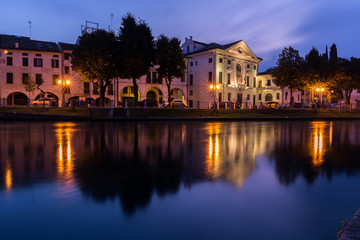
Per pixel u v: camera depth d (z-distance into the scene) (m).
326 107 46.38
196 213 3.58
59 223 3.24
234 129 16.95
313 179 5.25
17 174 5.42
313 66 43.34
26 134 12.92
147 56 33.25
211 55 51.25
